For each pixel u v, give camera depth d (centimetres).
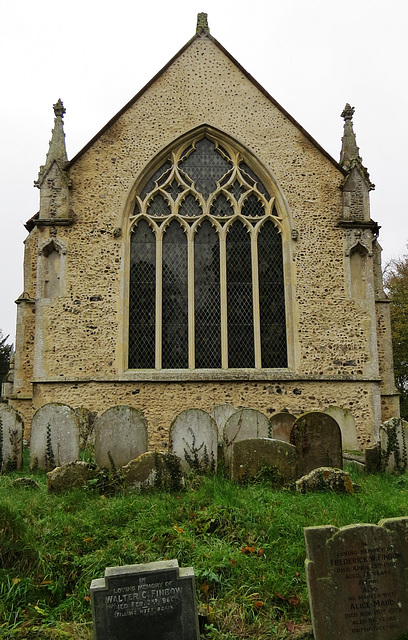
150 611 429
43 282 1463
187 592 435
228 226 1553
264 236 1564
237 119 1597
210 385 1434
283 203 1563
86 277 1470
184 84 1603
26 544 547
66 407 1002
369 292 1537
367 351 1500
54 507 674
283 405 1441
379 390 1480
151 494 746
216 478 838
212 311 1510
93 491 746
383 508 664
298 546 573
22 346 1606
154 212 1555
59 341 1433
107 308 1461
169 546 569
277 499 707
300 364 1475
